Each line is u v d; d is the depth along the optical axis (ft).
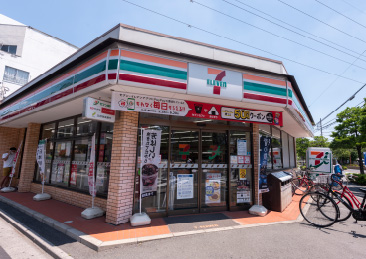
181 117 18.86
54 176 26.16
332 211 16.42
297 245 12.67
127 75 13.79
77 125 23.72
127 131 16.63
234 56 19.65
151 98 16.43
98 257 11.12
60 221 16.16
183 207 18.37
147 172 16.38
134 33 16.03
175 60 15.38
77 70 16.65
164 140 18.35
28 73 70.44
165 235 13.70
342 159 139.95
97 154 20.20
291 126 29.99
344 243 13.02
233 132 20.90
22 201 23.04
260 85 17.88
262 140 19.70
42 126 30.68
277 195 20.43
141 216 15.61
